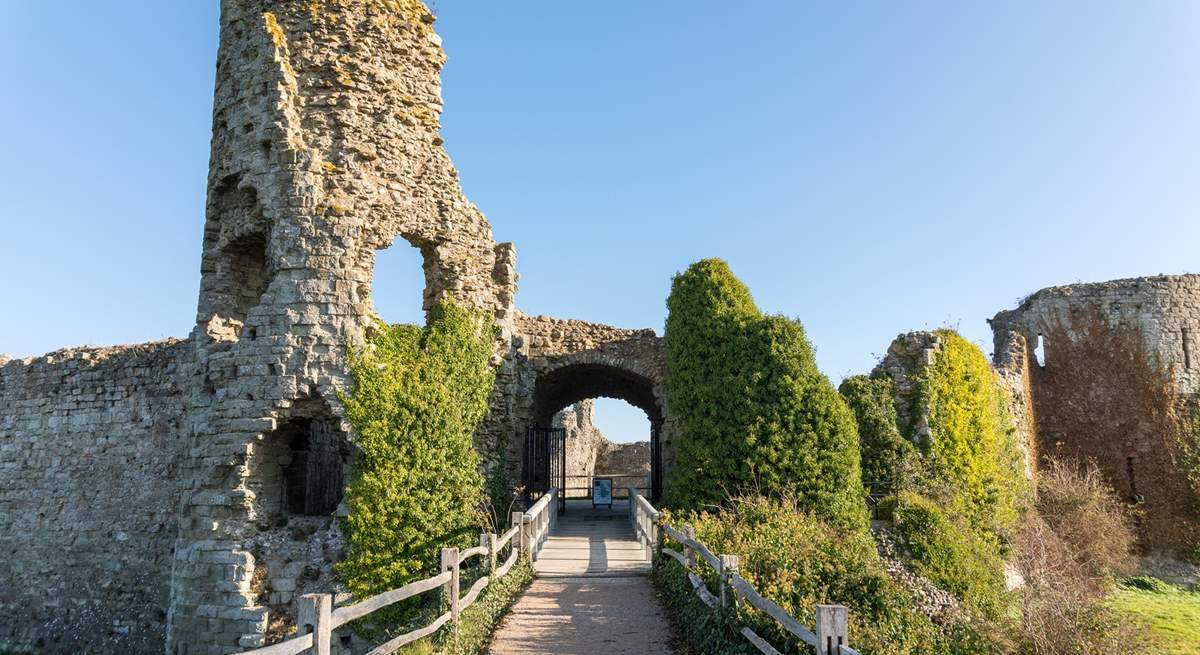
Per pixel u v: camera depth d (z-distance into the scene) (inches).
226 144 652.1
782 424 695.1
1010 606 650.8
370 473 583.2
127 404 821.9
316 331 594.2
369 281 625.0
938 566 652.1
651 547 642.2
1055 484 941.2
